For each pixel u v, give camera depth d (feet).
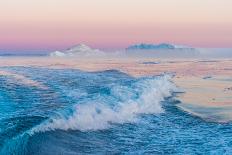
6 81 103.09
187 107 76.89
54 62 213.87
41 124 49.57
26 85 95.50
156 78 102.99
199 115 69.21
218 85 114.52
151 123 61.41
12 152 41.75
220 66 196.34
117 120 60.18
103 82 102.78
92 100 64.23
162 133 55.57
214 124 61.93
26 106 68.13
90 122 55.62
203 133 55.77
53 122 50.96
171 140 51.90
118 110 62.64
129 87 81.05
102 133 53.88
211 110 74.18
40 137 46.55
